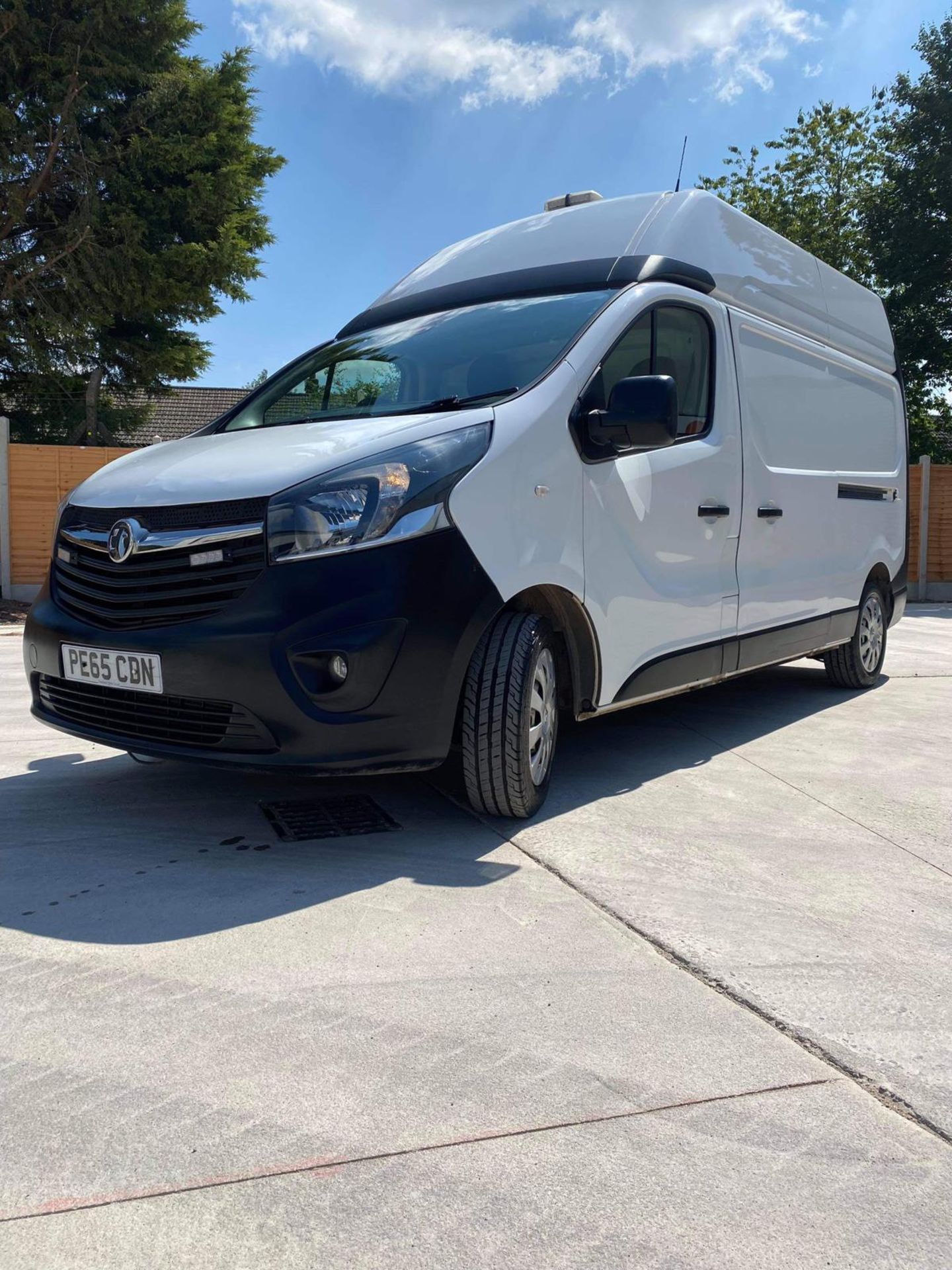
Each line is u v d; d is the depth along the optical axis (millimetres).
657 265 3992
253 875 2809
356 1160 1590
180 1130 1659
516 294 4051
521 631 3182
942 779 4023
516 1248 1407
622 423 3295
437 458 2953
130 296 15445
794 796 3752
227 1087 1781
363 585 2779
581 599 3406
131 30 15328
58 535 3316
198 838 3125
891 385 6688
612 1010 2086
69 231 14617
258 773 2828
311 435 3240
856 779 4020
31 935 2393
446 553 2902
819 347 5492
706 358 4285
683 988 2195
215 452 3270
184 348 18578
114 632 2959
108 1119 1688
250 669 2740
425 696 2893
